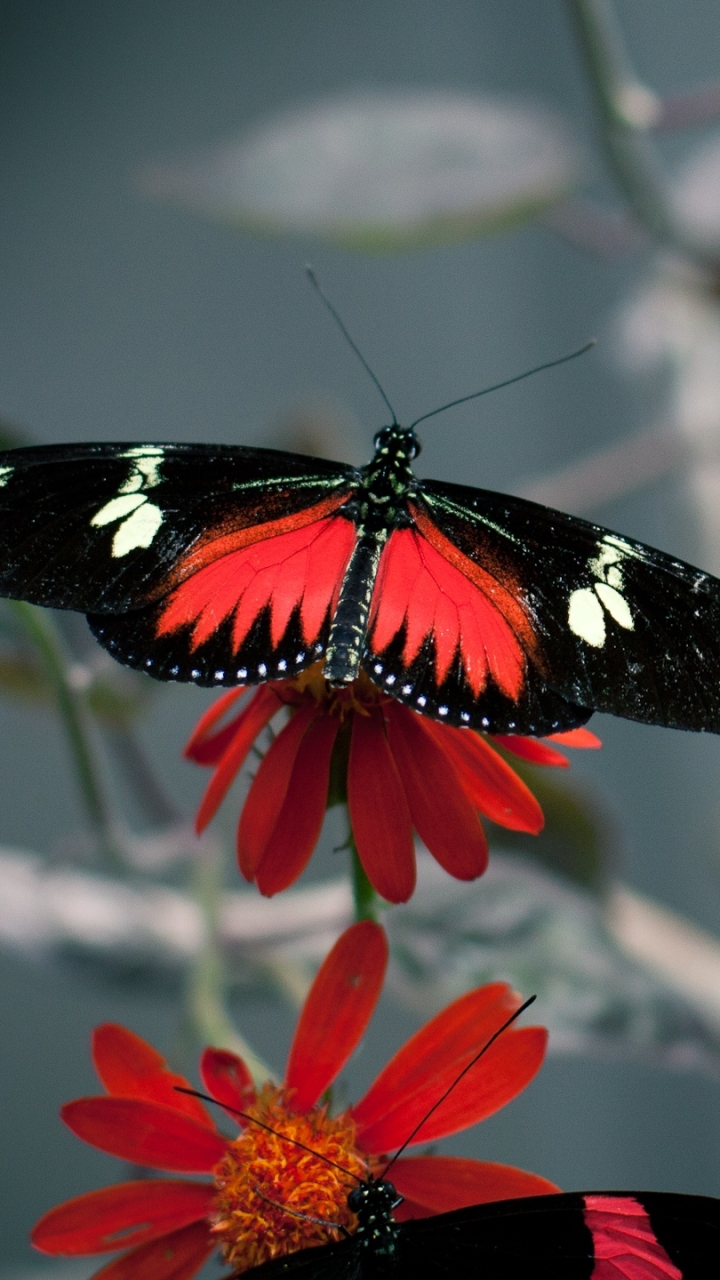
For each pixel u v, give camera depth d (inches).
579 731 29.8
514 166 32.3
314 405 33.8
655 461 33.1
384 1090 29.8
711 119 32.6
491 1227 29.4
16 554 29.7
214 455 30.1
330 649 29.6
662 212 32.9
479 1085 29.5
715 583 29.5
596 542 29.7
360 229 32.2
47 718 34.0
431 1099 29.6
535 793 32.2
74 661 32.8
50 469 29.9
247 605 29.8
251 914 32.5
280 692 30.0
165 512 29.9
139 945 32.7
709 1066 31.6
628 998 31.8
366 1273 29.2
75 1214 29.6
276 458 30.1
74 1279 31.8
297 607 29.8
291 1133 29.8
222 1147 29.8
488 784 29.8
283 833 29.7
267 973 32.4
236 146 32.4
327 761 29.8
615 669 29.5
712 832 33.7
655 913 32.3
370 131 32.4
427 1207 29.5
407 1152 30.5
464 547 29.9
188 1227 29.7
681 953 32.1
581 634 29.5
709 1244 29.2
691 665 29.4
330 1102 29.9
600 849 32.2
